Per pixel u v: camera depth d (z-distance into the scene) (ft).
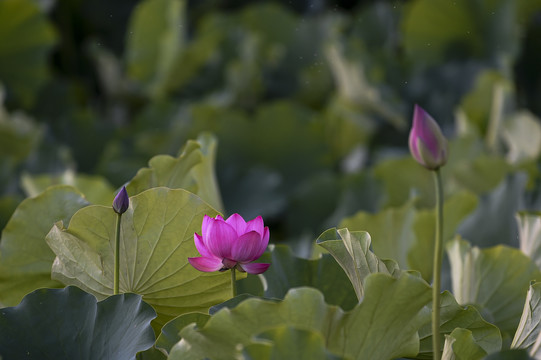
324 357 12.98
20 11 38.37
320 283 15.28
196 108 34.32
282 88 41.45
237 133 34.60
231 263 14.23
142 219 14.64
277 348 13.01
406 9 38.86
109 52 45.27
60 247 14.87
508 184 19.42
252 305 13.38
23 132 32.14
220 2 54.49
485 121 31.63
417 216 18.58
